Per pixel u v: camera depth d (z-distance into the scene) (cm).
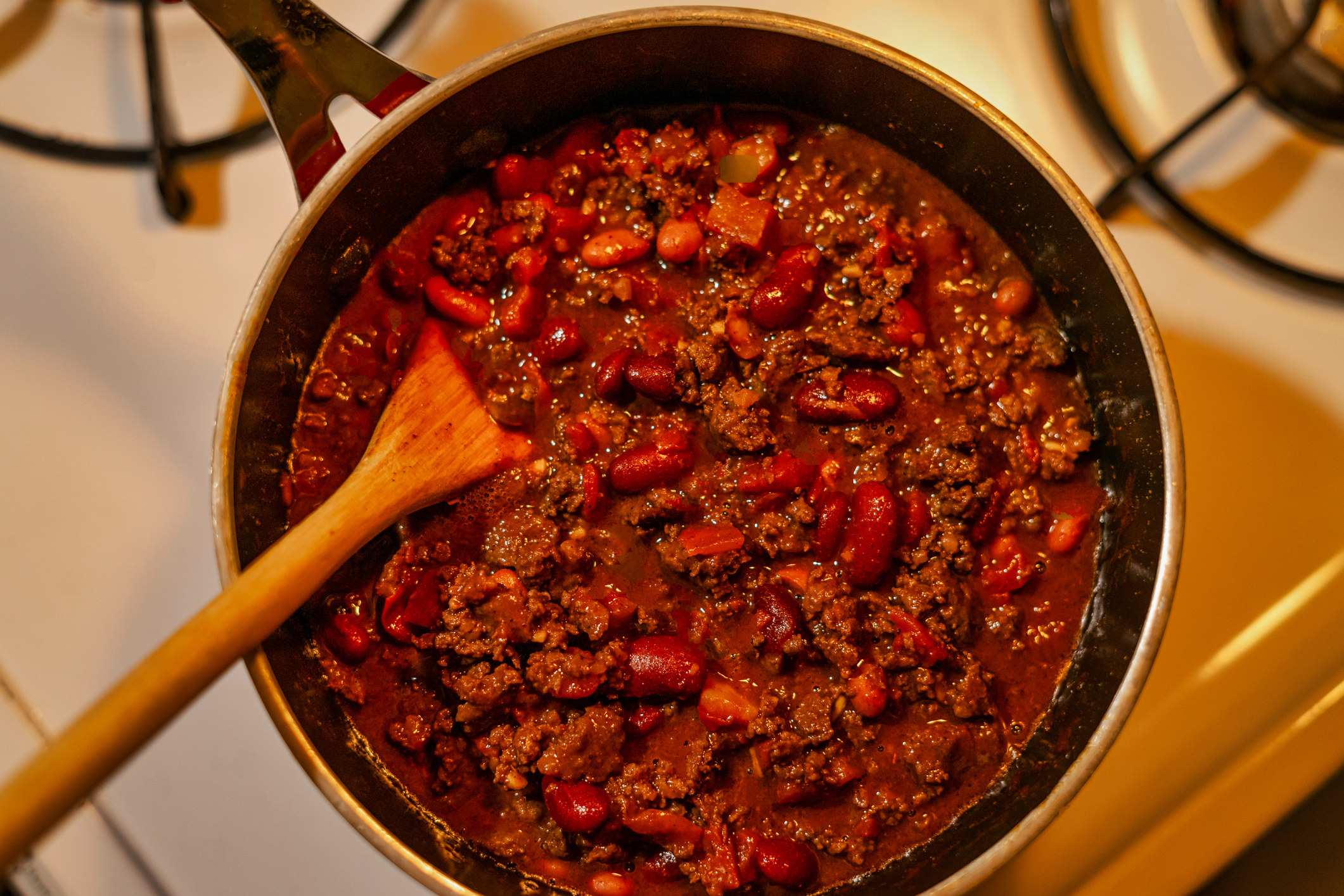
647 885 31
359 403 32
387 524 30
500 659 31
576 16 34
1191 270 34
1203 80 34
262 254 34
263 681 28
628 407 32
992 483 32
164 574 33
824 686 32
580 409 32
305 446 32
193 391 33
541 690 31
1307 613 33
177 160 33
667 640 31
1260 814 33
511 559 31
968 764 31
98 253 34
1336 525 33
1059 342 33
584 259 33
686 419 32
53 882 32
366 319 32
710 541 31
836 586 31
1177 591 33
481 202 33
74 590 33
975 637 32
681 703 32
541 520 32
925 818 32
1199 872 33
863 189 33
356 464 32
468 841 31
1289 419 33
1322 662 33
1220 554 33
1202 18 34
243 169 34
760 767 31
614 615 31
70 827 33
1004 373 33
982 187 32
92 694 33
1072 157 34
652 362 32
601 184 33
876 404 32
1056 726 31
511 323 32
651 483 32
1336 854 36
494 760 31
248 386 30
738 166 33
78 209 34
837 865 31
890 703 32
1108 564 32
